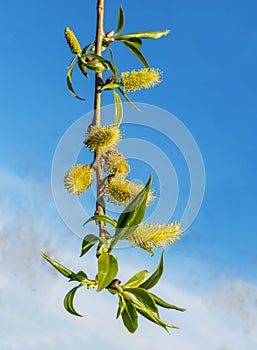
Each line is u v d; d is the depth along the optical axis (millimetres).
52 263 702
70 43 759
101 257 666
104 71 745
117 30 772
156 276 701
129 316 692
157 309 686
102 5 761
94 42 766
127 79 738
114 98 737
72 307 703
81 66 757
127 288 696
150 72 745
